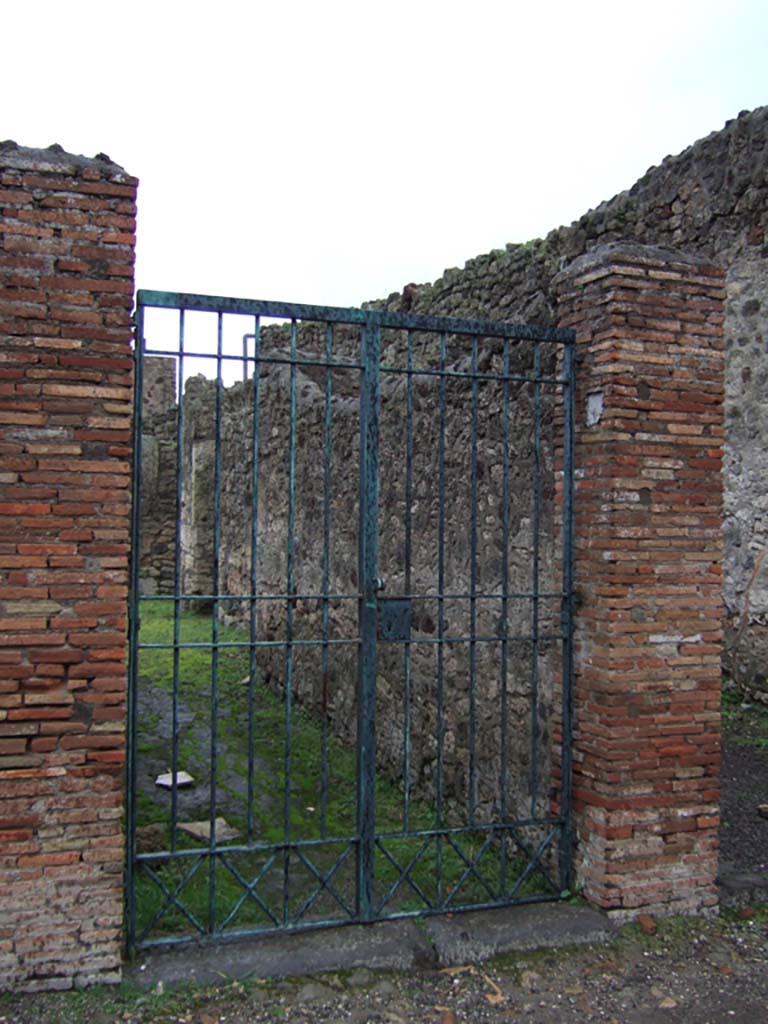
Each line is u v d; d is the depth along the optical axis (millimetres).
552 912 4207
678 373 4363
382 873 4914
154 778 6648
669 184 8812
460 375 4285
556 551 4645
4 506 3379
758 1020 3549
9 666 3383
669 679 4301
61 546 3439
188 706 8930
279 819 5855
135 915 3811
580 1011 3582
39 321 3432
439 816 4273
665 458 4332
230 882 4715
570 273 4562
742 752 6875
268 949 3789
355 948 3834
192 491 16953
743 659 8086
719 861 4918
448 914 4180
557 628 4598
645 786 4254
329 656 8203
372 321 4113
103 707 3477
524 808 5051
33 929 3414
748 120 8016
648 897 4262
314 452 8711
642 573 4273
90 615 3465
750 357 8039
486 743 5551
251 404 11461
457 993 3666
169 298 3791
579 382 4457
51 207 3449
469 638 4316
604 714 4230
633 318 4277
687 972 3879
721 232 8273
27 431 3414
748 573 8047
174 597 3768
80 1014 3316
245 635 12305
